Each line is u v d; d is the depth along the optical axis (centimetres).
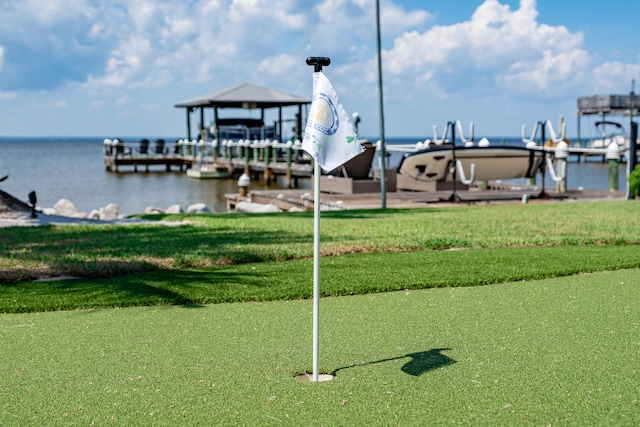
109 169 4966
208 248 824
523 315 489
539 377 352
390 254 793
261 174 4109
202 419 303
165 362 387
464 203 1691
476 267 687
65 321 491
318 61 334
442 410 310
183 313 512
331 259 758
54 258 755
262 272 674
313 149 338
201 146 4569
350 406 315
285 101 4253
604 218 1148
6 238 968
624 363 374
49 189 3219
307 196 1847
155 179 4050
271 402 322
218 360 389
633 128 1698
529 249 825
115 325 477
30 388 347
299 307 530
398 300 549
